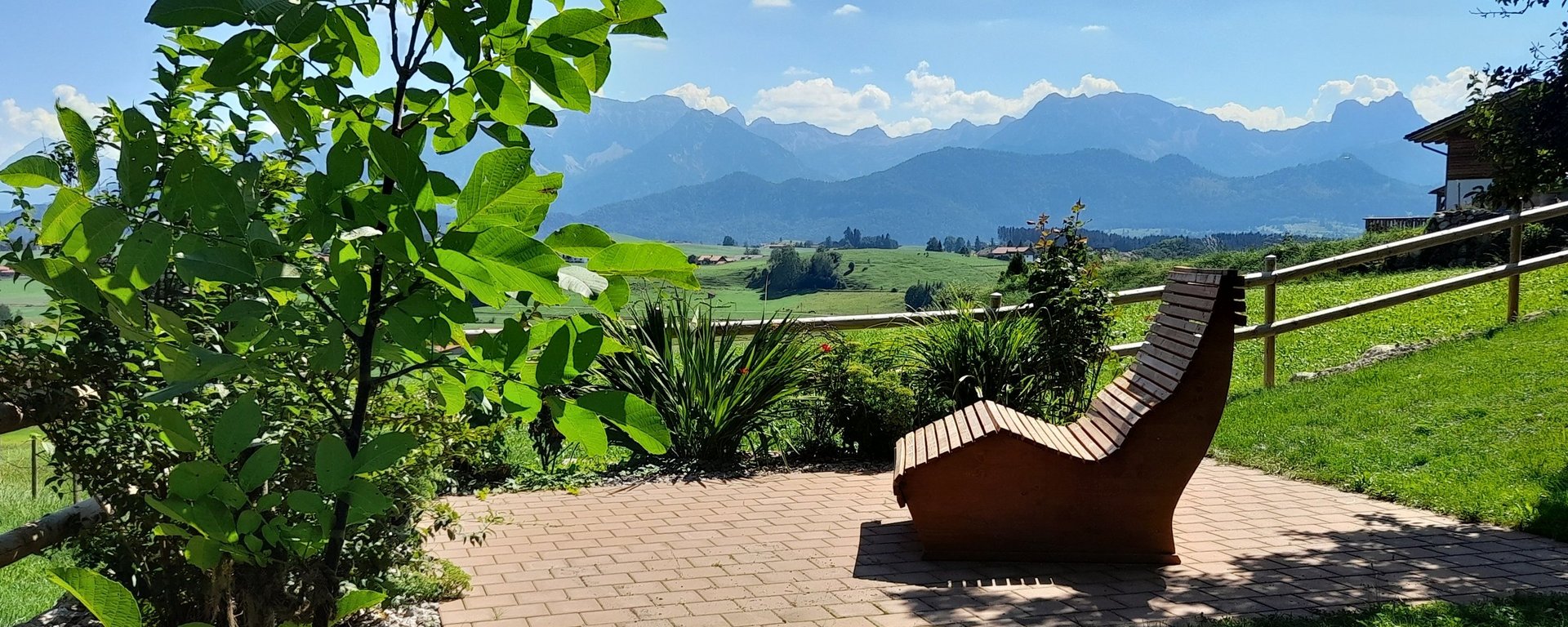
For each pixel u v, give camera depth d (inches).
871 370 309.1
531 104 66.7
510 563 203.9
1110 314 315.3
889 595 180.9
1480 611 157.3
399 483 139.6
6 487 260.1
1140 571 192.4
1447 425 289.0
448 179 56.5
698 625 167.2
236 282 57.3
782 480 282.0
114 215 55.9
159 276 56.0
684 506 251.9
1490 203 273.7
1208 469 282.8
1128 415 202.7
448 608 175.9
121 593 55.9
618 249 56.5
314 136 69.1
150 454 115.8
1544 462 241.9
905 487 202.5
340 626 153.8
